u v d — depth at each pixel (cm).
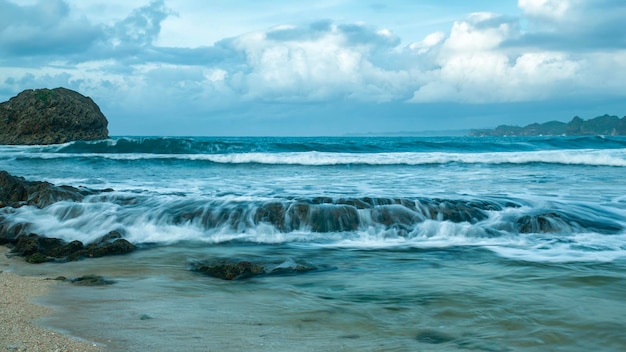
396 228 1093
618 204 1302
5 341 450
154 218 1134
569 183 1805
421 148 4119
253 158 2831
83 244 1028
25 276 761
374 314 572
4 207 1250
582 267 795
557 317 557
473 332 512
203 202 1209
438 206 1175
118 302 618
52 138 6238
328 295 656
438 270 791
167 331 506
